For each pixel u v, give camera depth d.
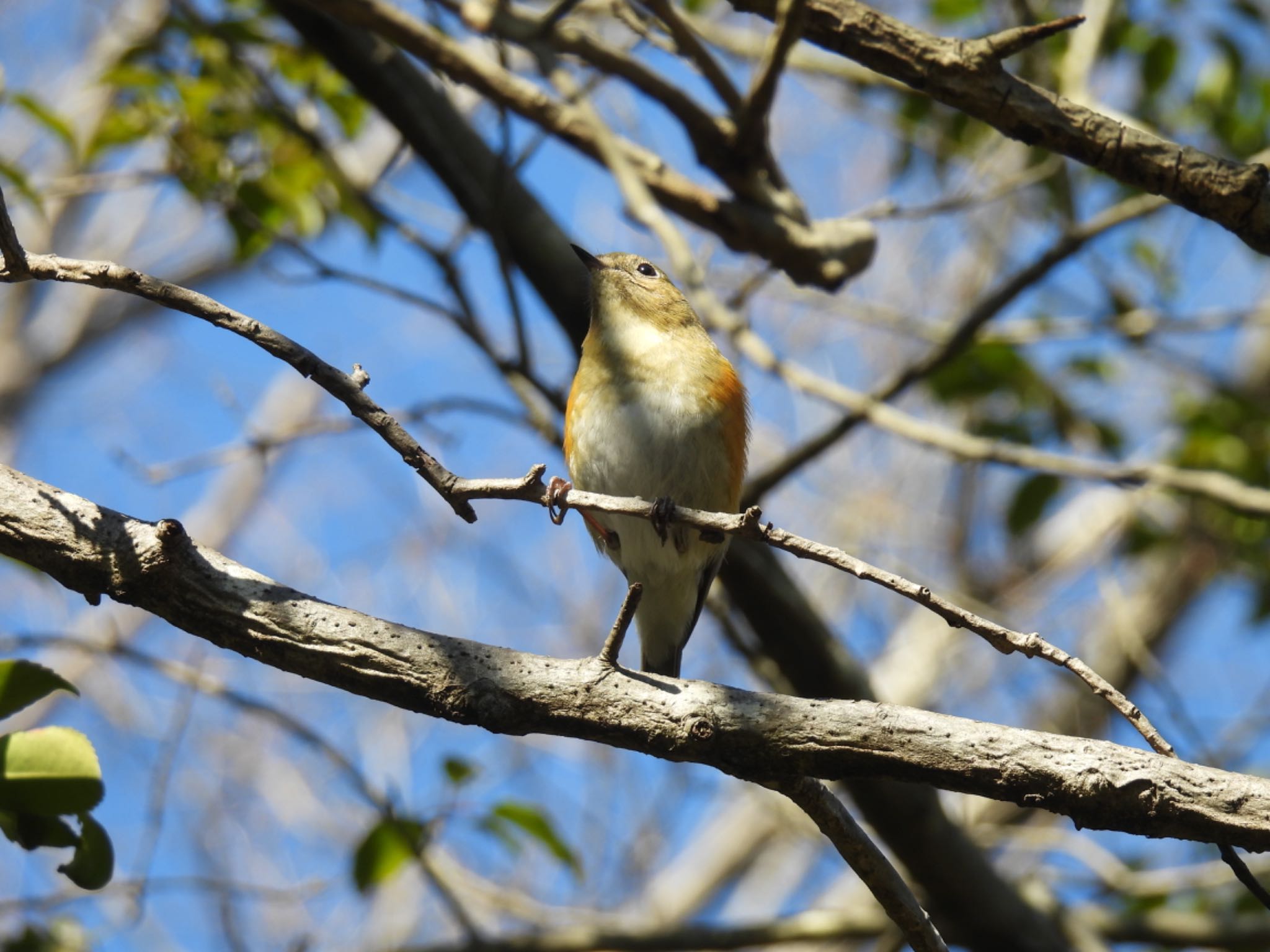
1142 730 4.76
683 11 12.52
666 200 10.55
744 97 9.77
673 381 9.37
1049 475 12.58
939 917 10.50
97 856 5.24
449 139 11.10
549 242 11.09
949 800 13.95
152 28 11.84
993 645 4.88
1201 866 11.96
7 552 5.43
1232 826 4.71
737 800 19.53
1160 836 4.83
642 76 9.91
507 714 5.21
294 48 10.91
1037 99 6.78
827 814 5.36
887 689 16.89
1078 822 4.88
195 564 5.38
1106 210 12.58
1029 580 18.05
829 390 10.35
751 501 10.70
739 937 10.82
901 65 6.82
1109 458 13.05
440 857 11.83
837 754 5.03
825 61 12.16
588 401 9.51
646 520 9.23
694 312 10.28
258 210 10.57
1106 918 11.40
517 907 11.59
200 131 10.53
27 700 5.09
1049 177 10.91
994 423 12.77
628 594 5.15
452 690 5.22
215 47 10.73
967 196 10.87
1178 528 14.12
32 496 5.48
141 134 10.54
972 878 10.20
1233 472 12.77
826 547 4.95
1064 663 4.84
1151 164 6.72
